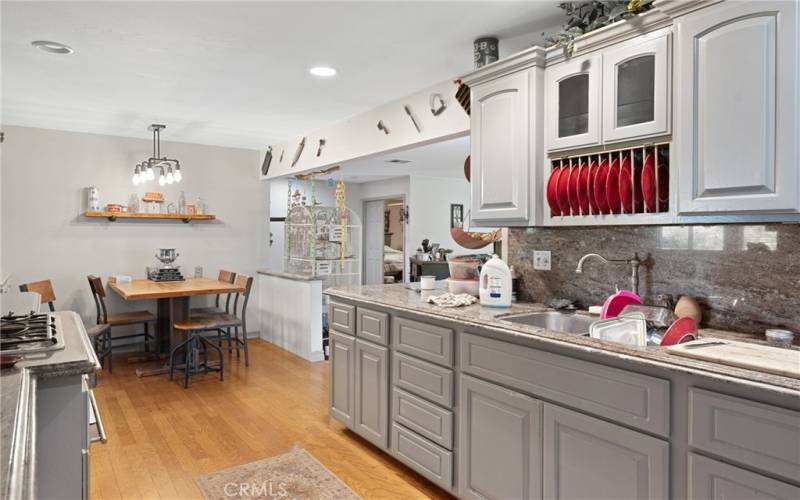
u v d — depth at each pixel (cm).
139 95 355
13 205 450
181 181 529
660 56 181
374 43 257
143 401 364
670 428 148
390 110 369
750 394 131
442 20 233
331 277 513
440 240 862
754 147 154
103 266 492
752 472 131
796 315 175
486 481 210
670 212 182
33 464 84
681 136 174
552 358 181
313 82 323
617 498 161
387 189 877
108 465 266
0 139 394
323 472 261
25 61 286
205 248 547
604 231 239
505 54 273
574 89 214
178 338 452
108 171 492
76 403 149
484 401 210
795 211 147
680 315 198
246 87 335
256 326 583
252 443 295
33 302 288
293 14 227
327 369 451
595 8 212
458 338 225
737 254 191
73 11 223
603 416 165
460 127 308
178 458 275
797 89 146
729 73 160
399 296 286
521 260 283
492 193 245
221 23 235
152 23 236
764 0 152
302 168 493
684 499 145
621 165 199
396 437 262
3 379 129
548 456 183
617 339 187
